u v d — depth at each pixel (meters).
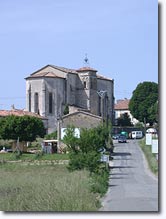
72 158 52.94
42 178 41.69
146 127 146.38
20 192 30.64
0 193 31.06
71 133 54.50
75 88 144.12
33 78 139.00
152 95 147.38
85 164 52.47
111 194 37.56
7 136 99.56
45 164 74.38
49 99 137.88
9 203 25.48
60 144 99.69
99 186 38.56
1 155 89.56
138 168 69.19
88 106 142.62
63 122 103.25
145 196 35.97
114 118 153.75
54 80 138.50
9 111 128.12
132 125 154.62
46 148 94.88
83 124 103.56
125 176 57.88
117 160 80.56
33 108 138.00
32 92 139.00
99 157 53.09
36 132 101.00
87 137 53.78
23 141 100.94
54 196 26.11
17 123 99.19
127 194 37.53
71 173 47.53
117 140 121.12
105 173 54.06
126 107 181.75
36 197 26.56
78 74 145.00
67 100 140.62
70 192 27.78
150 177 56.69
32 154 90.94
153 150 76.88
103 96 147.62
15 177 44.53
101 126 79.06
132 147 105.44
